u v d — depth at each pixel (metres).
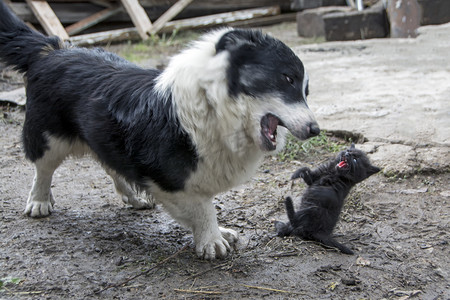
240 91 1.50
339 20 4.13
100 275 1.56
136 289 1.52
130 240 1.71
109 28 4.46
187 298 1.49
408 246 1.68
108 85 1.64
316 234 1.69
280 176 2.07
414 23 3.97
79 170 2.15
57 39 1.81
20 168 2.15
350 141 2.28
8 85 3.10
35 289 1.51
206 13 4.79
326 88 2.84
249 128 1.53
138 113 1.56
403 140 2.20
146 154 1.55
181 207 1.60
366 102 2.58
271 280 1.55
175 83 1.53
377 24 4.11
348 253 1.65
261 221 1.80
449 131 2.25
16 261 1.60
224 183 1.59
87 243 1.69
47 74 1.72
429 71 3.08
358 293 1.51
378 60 3.40
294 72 1.50
